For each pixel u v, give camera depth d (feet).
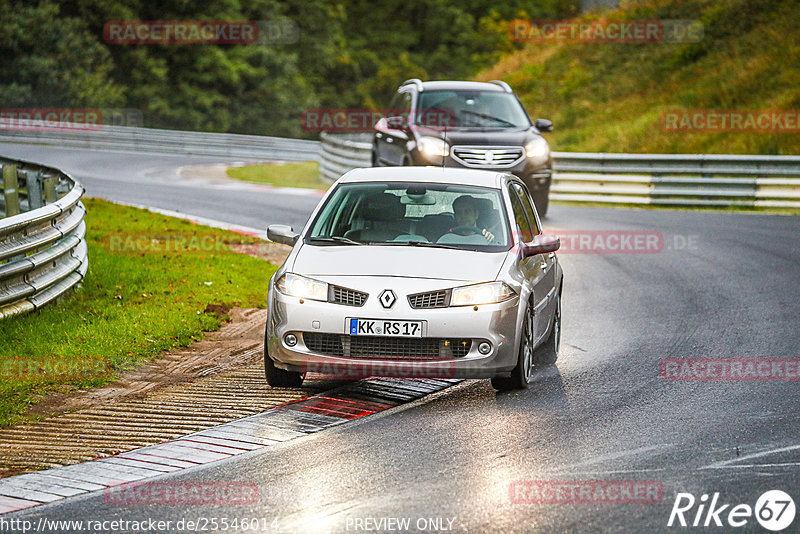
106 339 112.16
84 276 139.64
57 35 654.53
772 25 450.71
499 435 82.53
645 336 123.13
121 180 327.88
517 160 209.87
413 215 102.37
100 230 188.44
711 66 446.60
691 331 125.59
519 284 95.09
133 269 149.89
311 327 91.30
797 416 87.76
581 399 94.22
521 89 520.01
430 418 87.97
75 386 97.55
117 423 87.35
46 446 81.15
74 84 640.99
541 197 215.10
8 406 90.53
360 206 103.71
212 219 224.53
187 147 478.59
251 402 94.02
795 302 143.33
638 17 526.98
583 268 176.04
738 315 135.03
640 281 162.91
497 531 61.57
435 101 224.53
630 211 258.57
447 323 90.38
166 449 80.12
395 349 91.20
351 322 90.48
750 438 81.20
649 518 63.82
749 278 164.14
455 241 99.45
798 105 368.07
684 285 158.71
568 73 514.27
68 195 138.72
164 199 266.16
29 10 649.61
